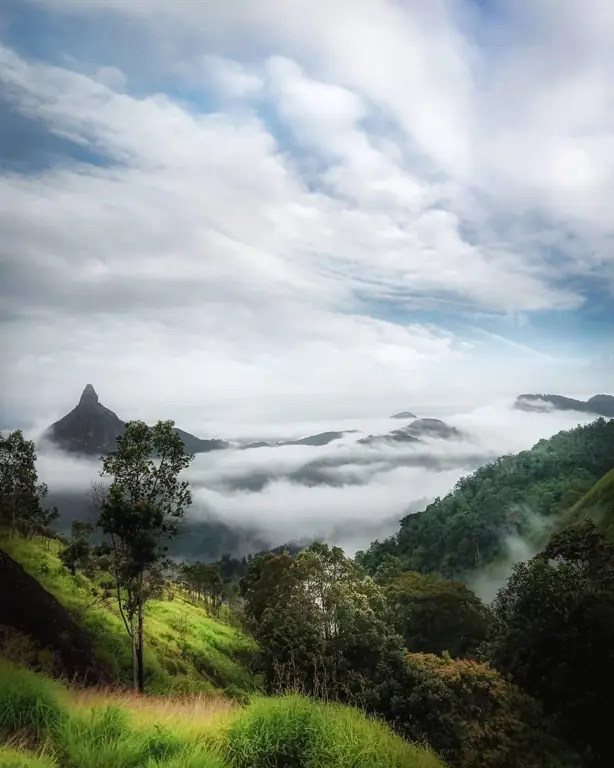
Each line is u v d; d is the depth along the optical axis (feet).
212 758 25.05
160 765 23.84
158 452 98.84
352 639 75.66
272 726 27.94
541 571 109.50
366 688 61.52
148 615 149.69
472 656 152.66
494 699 86.33
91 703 31.40
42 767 21.61
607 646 95.76
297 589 104.53
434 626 169.37
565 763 81.10
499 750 74.74
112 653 107.34
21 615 66.54
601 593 104.01
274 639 72.28
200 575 250.98
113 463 96.73
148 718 29.78
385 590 176.45
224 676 133.49
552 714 94.58
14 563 77.77
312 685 60.08
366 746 28.35
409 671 66.69
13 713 26.03
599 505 378.94
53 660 57.88
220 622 204.74
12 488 180.34
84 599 128.26
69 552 137.80
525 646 102.01
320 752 26.99
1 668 29.68
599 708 91.86
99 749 25.03
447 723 59.36
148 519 91.50
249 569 156.46
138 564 92.02
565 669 96.99
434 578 199.11
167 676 110.42
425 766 30.04
